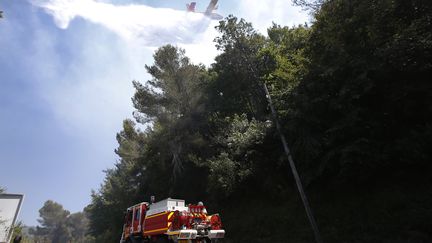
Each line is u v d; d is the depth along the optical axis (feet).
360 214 43.86
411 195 39.70
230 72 94.53
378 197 43.57
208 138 91.15
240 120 83.05
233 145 71.56
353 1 52.54
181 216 40.42
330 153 46.11
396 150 40.60
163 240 40.96
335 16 54.39
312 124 50.65
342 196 49.32
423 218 34.86
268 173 64.13
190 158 81.05
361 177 44.29
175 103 95.30
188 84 98.07
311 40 60.75
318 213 50.16
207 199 81.10
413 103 42.14
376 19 47.19
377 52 44.88
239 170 65.62
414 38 41.75
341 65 47.60
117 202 124.26
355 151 41.93
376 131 43.83
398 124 44.52
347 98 45.65
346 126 43.96
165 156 90.07
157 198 95.30
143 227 47.01
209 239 40.96
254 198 68.23
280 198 61.00
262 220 59.41
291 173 62.39
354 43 50.42
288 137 57.82
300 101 51.55
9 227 45.42
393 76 44.78
